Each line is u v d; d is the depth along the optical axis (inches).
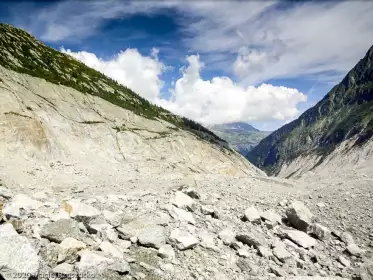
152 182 1152.2
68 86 3134.8
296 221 577.9
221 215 571.8
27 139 1679.4
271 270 375.6
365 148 6653.5
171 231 414.0
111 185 1023.6
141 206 535.5
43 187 948.6
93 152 2309.3
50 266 269.1
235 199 820.6
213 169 3639.3
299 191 1127.0
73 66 4419.3
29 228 322.0
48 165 1505.9
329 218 697.6
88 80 4205.2
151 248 372.8
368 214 725.3
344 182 1298.0
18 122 1715.1
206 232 456.8
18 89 2220.7
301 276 362.3
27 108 2018.9
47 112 2282.2
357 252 488.7
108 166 2105.1
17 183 959.0
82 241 326.6
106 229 382.3
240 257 400.2
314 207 799.7
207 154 3873.0
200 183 1144.2
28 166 1309.1
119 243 365.7
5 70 2422.5
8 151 1494.8
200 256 378.3
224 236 450.6
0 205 320.5
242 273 358.3
